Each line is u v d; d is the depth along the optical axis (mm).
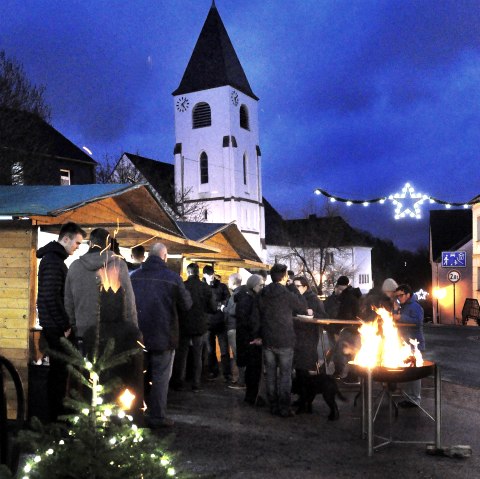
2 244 6945
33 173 25953
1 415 3691
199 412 7918
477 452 6160
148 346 6906
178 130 69062
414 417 7887
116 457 3197
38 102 25266
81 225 8109
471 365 14344
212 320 10758
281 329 7711
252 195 69750
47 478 3111
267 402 8617
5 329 6824
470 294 43469
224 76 67312
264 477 5250
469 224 50156
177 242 10195
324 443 6453
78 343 5953
